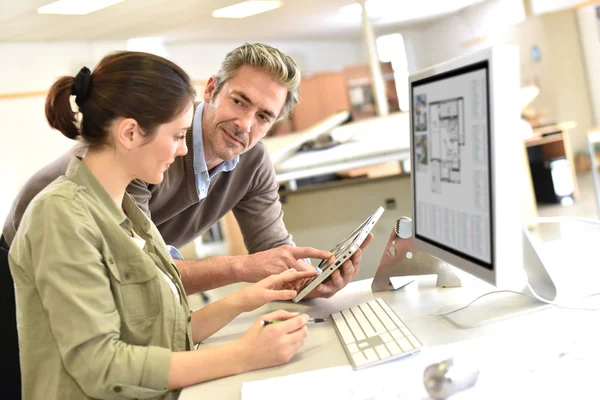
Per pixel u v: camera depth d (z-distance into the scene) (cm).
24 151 668
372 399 90
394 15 913
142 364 106
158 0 568
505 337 104
